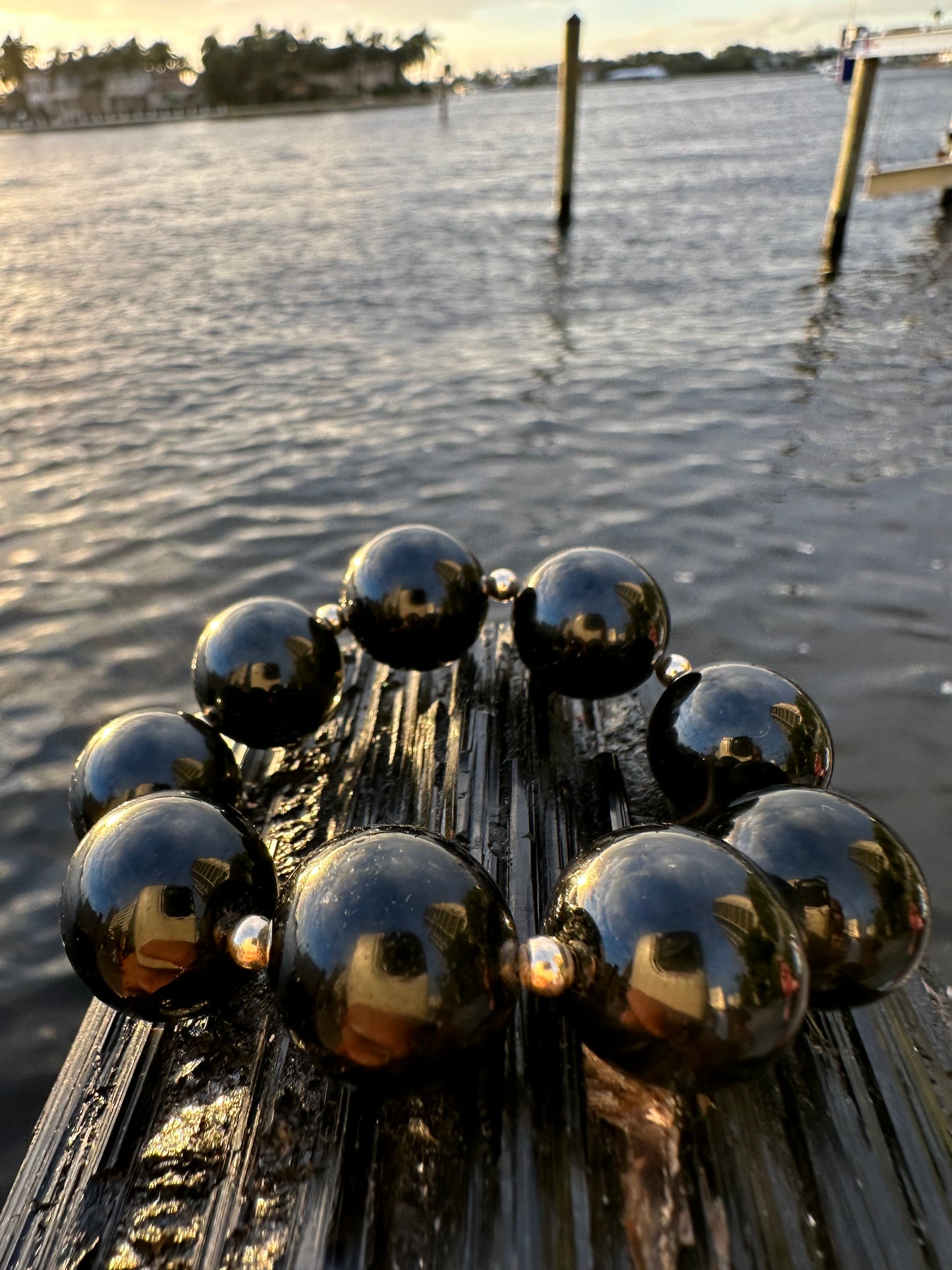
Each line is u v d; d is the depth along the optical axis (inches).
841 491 249.4
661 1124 59.6
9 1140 104.0
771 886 55.8
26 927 131.6
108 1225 57.6
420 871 55.9
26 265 794.2
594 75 7667.3
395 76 5895.7
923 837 140.0
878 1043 66.9
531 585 97.1
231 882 64.1
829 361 369.7
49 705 179.3
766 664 181.2
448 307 529.0
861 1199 56.1
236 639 91.7
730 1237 53.7
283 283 638.5
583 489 263.3
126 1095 65.8
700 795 78.7
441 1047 54.4
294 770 100.7
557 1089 61.7
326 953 53.7
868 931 60.1
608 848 58.4
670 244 685.9
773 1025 52.5
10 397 397.4
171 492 279.3
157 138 3302.2
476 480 275.1
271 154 2082.9
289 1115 62.1
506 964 56.5
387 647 100.7
